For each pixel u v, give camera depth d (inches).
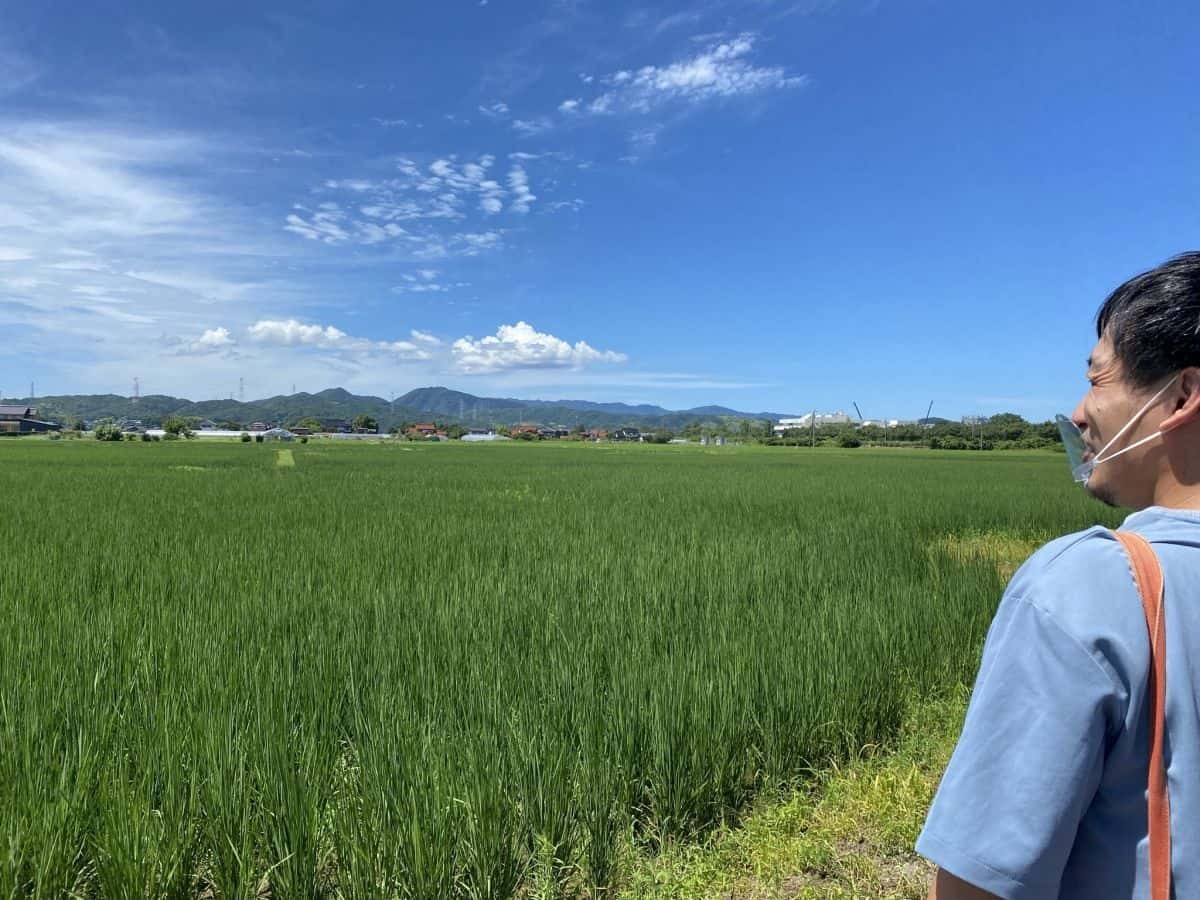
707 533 479.5
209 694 166.7
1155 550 44.8
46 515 544.4
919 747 181.6
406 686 180.2
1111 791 43.4
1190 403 46.9
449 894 120.3
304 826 120.2
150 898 116.4
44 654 199.2
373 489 864.9
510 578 304.3
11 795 125.4
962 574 341.1
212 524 498.0
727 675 183.9
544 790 134.3
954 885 45.2
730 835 143.2
